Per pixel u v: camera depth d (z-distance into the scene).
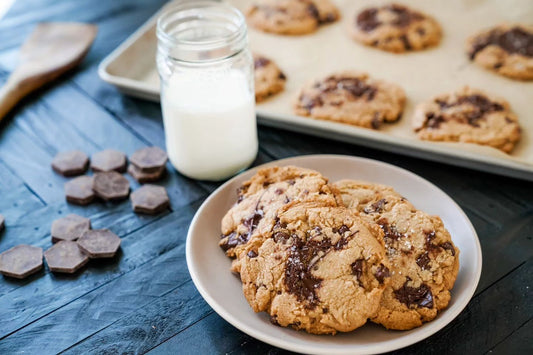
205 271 0.53
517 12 0.83
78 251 0.57
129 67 0.76
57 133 0.70
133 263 0.57
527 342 0.51
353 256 0.49
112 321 0.53
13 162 0.67
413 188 0.59
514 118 0.69
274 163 0.60
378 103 0.70
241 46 0.60
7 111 0.71
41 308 0.54
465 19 0.83
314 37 0.82
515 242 0.58
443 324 0.48
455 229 0.55
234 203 0.58
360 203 0.56
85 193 0.62
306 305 0.49
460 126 0.68
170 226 0.60
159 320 0.53
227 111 0.61
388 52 0.79
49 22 0.81
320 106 0.70
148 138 0.69
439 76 0.76
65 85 0.76
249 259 0.51
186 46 0.58
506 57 0.76
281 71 0.76
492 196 0.62
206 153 0.62
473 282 0.51
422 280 0.50
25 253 0.57
